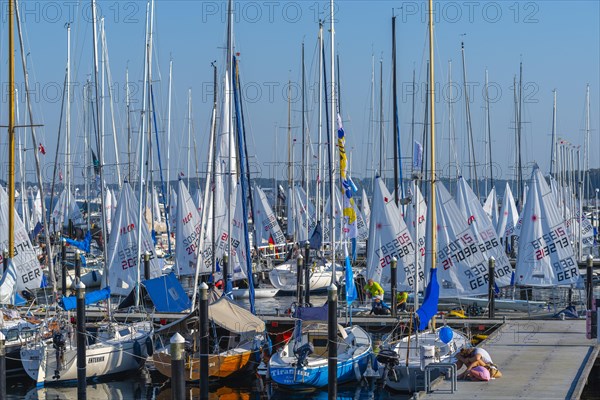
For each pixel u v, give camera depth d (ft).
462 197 258.16
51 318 219.20
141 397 196.44
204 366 175.94
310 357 199.00
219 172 244.01
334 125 263.90
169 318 247.09
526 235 263.70
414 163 231.71
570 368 180.24
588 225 464.24
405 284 251.39
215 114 248.93
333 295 168.45
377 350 207.82
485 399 154.20
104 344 208.44
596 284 366.84
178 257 306.96
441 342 195.93
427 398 155.43
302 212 460.14
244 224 225.56
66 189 397.39
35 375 201.46
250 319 205.36
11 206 220.02
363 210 458.50
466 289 236.02
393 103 303.89
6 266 210.18
